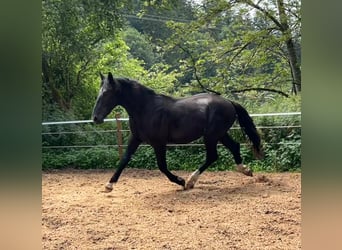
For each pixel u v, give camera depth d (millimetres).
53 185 6625
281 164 7570
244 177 6805
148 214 4512
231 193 5441
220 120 5758
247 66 11188
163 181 6785
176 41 11516
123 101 5477
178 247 3396
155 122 5496
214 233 3768
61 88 11938
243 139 8422
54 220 4301
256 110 9766
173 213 4535
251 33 10617
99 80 12695
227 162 7938
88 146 9109
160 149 5602
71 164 8828
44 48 11281
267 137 8328
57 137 9852
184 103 5672
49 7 10930
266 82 11195
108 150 9039
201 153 8406
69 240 3619
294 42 11219
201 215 4395
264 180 6230
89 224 4164
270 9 10711
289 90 11648
